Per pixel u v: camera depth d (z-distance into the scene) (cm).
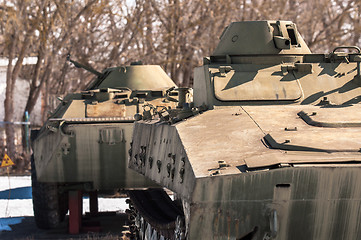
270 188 714
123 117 1669
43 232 1777
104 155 1647
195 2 4281
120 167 1661
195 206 714
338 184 715
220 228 723
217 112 975
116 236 1639
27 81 5281
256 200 717
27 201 2353
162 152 992
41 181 1695
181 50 4412
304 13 4891
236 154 774
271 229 722
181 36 4309
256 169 713
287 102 1038
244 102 1032
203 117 951
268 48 1137
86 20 4216
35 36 4069
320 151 751
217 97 1031
